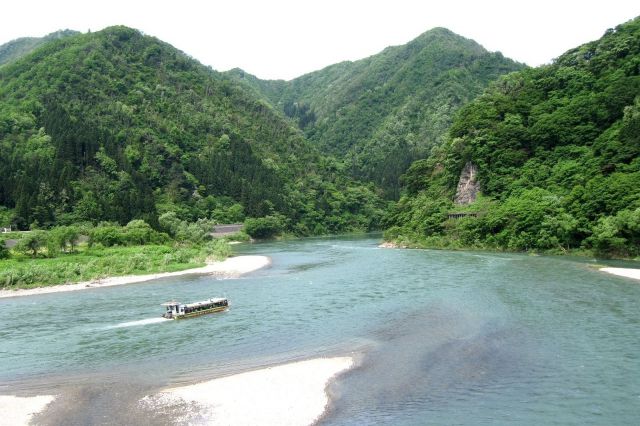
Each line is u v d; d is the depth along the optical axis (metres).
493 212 108.06
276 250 131.25
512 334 38.62
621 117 104.50
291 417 25.80
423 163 147.75
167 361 36.91
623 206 83.69
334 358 35.19
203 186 194.38
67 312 56.31
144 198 148.12
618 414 24.81
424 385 29.67
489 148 121.00
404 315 46.25
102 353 39.84
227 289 67.38
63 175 143.88
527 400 26.92
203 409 27.20
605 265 72.19
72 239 102.00
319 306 52.81
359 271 77.81
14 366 37.41
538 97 129.38
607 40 134.12
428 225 122.62
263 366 34.50
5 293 70.38
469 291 55.44
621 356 32.75
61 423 26.39
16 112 188.75
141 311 55.50
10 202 138.50
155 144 198.88
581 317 42.41
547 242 93.88
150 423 25.80
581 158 104.56
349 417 25.64
